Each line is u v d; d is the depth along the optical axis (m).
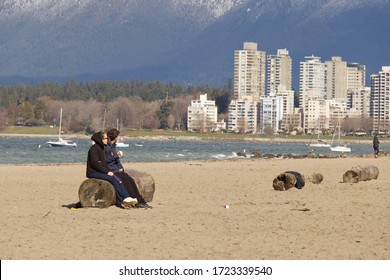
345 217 35.16
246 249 26.83
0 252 25.91
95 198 37.53
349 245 27.80
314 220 34.03
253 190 50.22
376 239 29.11
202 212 36.59
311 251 26.59
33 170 72.62
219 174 68.44
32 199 43.22
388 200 43.06
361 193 47.41
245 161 106.31
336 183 55.44
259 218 34.53
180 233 29.97
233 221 33.47
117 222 32.69
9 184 54.38
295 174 50.53
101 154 37.66
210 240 28.47
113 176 37.53
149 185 40.19
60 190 50.00
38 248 26.62
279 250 26.70
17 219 33.56
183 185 54.53
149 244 27.53
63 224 32.03
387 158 121.19
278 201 42.41
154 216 34.78
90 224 32.06
